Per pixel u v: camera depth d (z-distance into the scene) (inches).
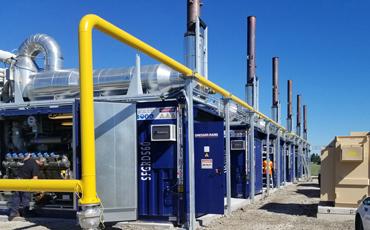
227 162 517.3
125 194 369.1
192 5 528.1
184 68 374.3
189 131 391.9
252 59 1020.5
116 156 366.6
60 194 478.6
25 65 609.0
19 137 519.5
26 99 569.0
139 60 447.5
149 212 411.8
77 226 423.2
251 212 542.0
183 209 400.8
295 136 1283.2
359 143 496.4
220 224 447.2
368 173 487.8
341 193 494.3
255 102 1002.1
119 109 370.6
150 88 493.4
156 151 411.2
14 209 465.4
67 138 505.7
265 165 864.3
